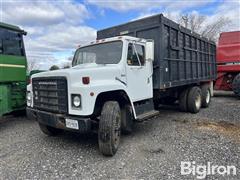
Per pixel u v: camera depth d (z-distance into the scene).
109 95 4.98
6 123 7.65
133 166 4.21
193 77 8.96
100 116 4.64
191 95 8.77
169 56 7.01
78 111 4.37
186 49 8.23
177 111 9.33
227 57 13.51
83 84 4.39
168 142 5.45
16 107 7.38
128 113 5.41
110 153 4.59
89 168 4.15
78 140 5.73
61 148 5.18
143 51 6.05
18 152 4.95
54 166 4.25
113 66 5.09
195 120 7.61
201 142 5.40
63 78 4.54
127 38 5.52
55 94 4.73
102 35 7.83
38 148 5.18
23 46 7.39
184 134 6.05
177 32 7.50
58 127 4.72
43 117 4.98
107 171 4.03
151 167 4.15
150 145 5.27
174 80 7.43
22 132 6.50
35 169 4.14
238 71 13.40
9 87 7.01
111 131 4.54
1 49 6.61
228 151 4.84
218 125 6.90
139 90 5.79
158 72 6.55
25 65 7.44
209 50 10.89
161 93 7.59
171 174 3.88
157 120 7.70
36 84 5.18
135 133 6.21
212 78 11.40
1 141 5.71
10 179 3.78
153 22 6.63
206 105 10.07
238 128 6.55
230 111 9.16
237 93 12.87
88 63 5.75
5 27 6.73
